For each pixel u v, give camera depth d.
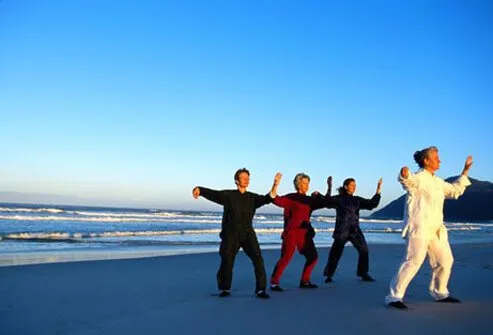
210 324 4.31
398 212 152.50
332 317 4.61
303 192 6.61
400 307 5.00
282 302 5.34
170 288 6.42
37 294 5.86
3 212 48.62
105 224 34.47
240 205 5.79
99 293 5.97
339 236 7.18
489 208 141.38
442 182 5.27
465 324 4.34
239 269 8.73
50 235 20.36
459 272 8.26
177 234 25.91
